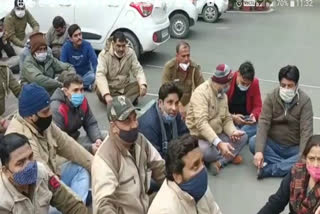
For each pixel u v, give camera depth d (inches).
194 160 120.9
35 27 393.7
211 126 226.2
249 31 513.0
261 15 605.9
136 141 151.3
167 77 261.9
